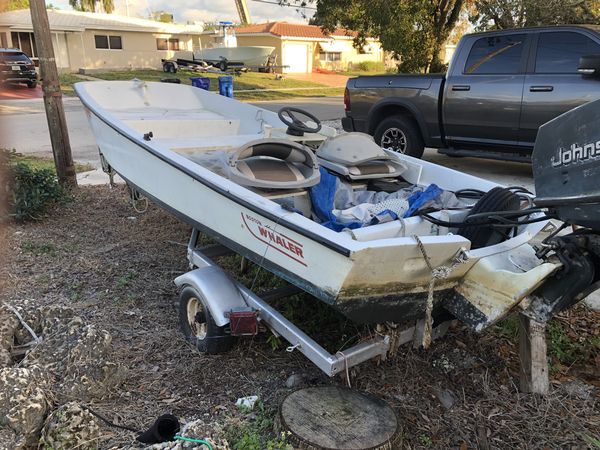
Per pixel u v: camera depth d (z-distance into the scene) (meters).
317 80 33.56
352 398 2.68
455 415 2.76
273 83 29.61
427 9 15.04
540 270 2.41
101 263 4.63
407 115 7.81
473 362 3.21
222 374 3.07
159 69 32.91
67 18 29.94
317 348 2.68
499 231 3.06
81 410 2.42
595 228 2.36
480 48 6.89
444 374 3.11
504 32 6.66
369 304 2.58
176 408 2.75
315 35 39.34
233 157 3.20
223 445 2.30
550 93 6.19
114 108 5.62
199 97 6.14
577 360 3.27
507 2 13.42
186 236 5.32
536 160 2.64
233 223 3.17
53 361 2.83
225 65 31.83
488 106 6.73
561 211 2.50
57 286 4.16
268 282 4.08
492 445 2.55
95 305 3.85
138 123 4.80
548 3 12.44
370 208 3.21
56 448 2.30
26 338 3.13
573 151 2.40
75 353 2.81
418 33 15.47
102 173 7.95
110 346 3.05
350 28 17.47
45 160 8.85
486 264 2.62
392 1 14.54
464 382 3.04
